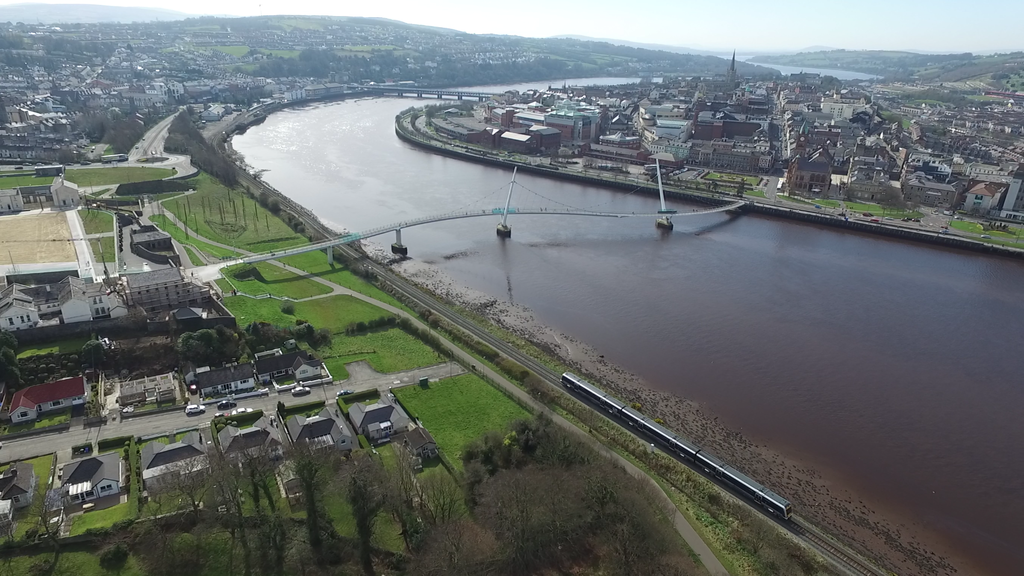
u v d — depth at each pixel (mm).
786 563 129750
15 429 156625
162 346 189625
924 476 167500
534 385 189375
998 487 164500
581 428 174125
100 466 137875
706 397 199375
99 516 129375
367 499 128125
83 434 156375
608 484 141250
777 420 188875
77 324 190875
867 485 163250
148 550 122062
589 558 129125
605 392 191625
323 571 120875
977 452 177750
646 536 129750
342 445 156375
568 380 194000
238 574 119000
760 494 148250
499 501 134000
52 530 123812
